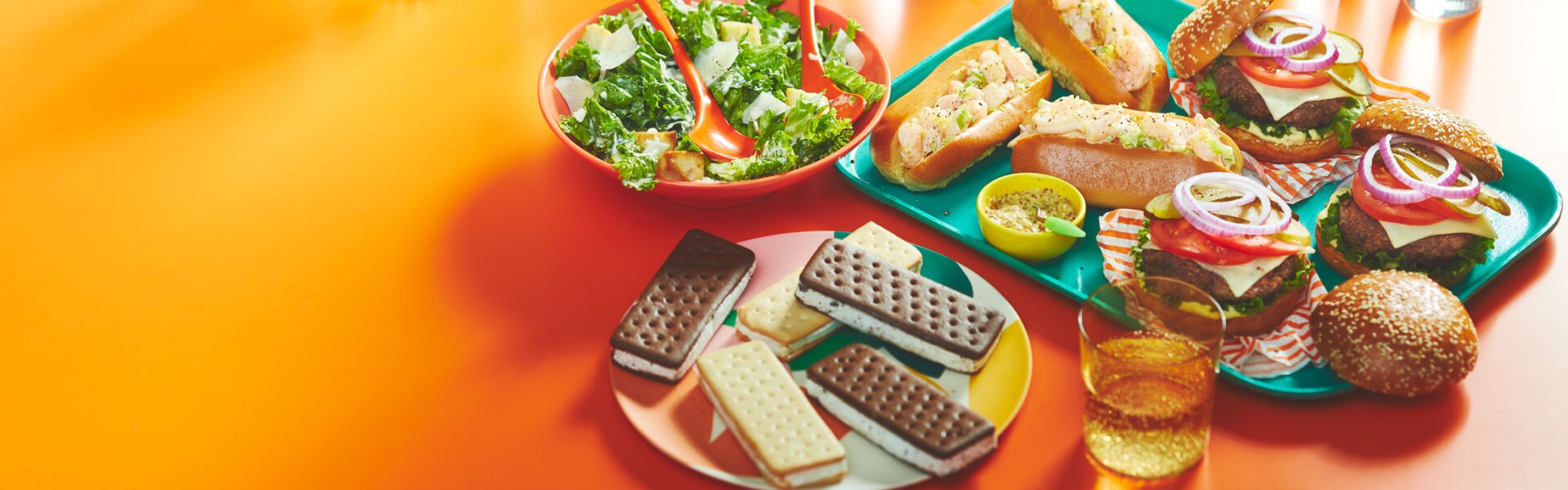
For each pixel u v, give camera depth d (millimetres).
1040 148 1320
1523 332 1195
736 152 1316
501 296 1267
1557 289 1227
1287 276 1189
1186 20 1380
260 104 1487
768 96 1329
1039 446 1135
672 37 1365
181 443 1170
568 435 1158
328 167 1405
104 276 1312
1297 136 1331
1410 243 1216
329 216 1354
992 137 1345
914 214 1312
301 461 1153
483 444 1155
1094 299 1084
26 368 1235
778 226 1318
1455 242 1208
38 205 1384
